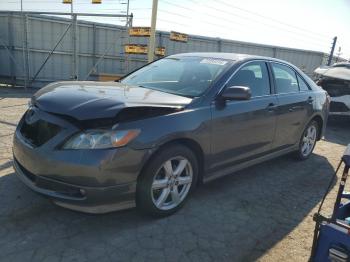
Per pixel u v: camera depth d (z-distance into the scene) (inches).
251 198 158.9
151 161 122.3
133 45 466.0
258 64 175.2
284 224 137.9
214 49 629.0
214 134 142.3
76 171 110.8
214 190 164.1
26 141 125.6
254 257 115.6
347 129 337.4
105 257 109.1
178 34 522.9
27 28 481.4
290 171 199.6
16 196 140.7
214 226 131.9
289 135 194.7
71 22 491.2
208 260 112.0
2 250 108.6
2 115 280.2
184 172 138.5
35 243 113.3
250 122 160.2
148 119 120.6
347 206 115.6
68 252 110.1
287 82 194.7
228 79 153.3
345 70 342.3
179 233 125.1
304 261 115.6
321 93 223.0
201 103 139.3
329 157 234.1
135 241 118.4
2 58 507.2
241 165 164.7
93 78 523.2
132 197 121.1
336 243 97.2
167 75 165.8
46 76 513.0
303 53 807.1
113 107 116.0
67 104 120.4
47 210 132.6
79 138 112.3
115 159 112.3
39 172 117.5
